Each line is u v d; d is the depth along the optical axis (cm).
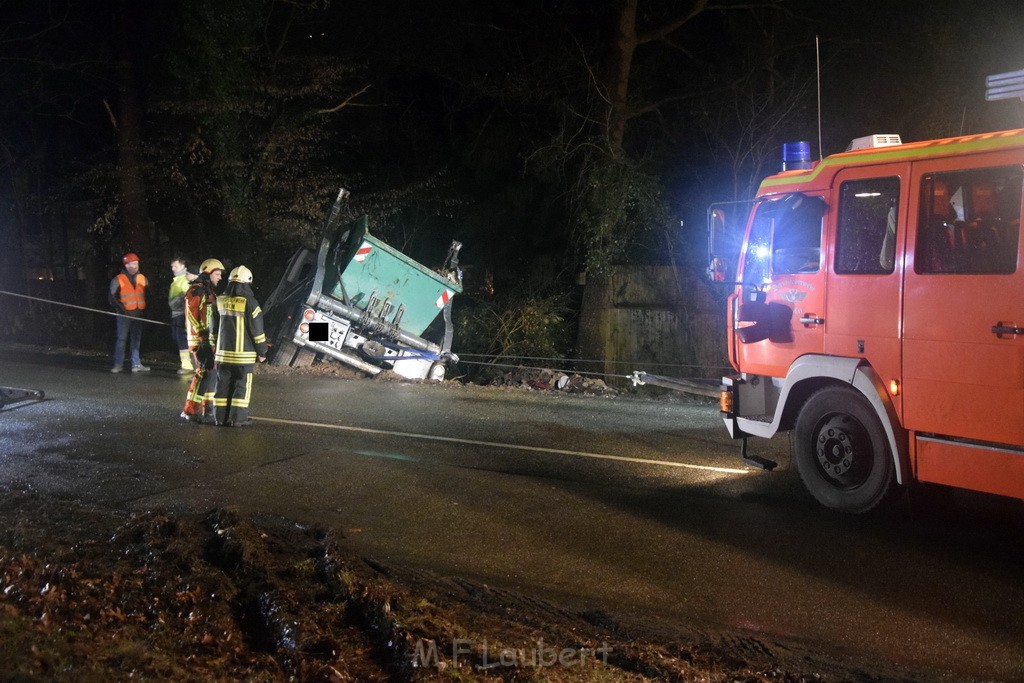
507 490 794
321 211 1941
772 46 1869
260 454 894
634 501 768
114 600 452
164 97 1898
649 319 1809
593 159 1823
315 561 544
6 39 1969
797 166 796
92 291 2198
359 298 1494
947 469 654
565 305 1916
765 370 795
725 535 681
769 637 508
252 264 1948
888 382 686
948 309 646
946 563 626
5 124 2189
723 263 813
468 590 561
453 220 2091
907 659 484
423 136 2116
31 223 2364
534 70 1914
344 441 970
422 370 1512
